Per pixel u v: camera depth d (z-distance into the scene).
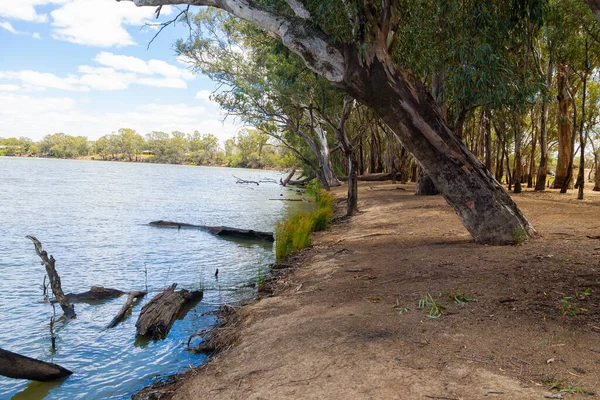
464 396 3.47
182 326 7.62
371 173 50.47
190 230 18.92
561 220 12.90
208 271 11.73
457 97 10.76
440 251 9.45
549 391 3.45
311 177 54.50
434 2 11.15
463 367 3.97
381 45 9.05
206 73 29.38
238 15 9.98
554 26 21.20
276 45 18.70
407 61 12.89
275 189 50.47
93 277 11.05
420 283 7.13
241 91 25.91
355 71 9.05
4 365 5.27
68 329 7.54
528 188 32.69
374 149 51.75
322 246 13.16
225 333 6.71
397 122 9.32
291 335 5.62
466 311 5.51
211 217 23.83
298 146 50.72
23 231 17.75
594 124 30.53
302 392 3.96
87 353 6.55
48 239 16.14
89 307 8.72
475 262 8.00
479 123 33.66
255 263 12.70
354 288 7.55
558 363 3.91
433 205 19.78
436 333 4.87
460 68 9.89
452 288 6.56
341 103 21.41
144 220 22.00
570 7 19.66
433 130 9.36
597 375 3.64
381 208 21.09
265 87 24.22
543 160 27.92
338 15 10.02
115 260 12.99
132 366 6.08
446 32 11.31
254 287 9.98
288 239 13.48
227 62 28.66
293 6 9.91
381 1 9.65
